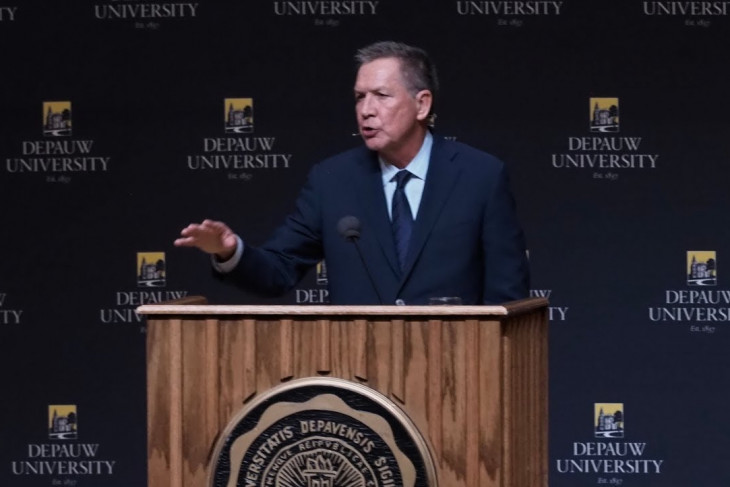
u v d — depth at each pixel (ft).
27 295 68.69
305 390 31.42
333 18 67.67
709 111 66.80
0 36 68.44
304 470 31.45
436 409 31.12
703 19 66.85
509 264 39.93
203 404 32.09
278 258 40.86
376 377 31.40
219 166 68.08
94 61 68.39
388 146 39.96
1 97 68.59
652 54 66.95
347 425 31.24
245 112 68.08
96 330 68.54
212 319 32.01
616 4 67.00
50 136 68.54
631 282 66.90
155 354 32.32
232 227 68.08
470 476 30.91
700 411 66.69
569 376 67.05
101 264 68.54
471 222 39.70
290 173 68.03
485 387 30.96
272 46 67.87
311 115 67.82
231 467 31.65
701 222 66.74
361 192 40.55
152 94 68.23
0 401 68.74
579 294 67.10
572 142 67.15
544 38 67.15
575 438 66.95
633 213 66.95
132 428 68.44
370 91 40.06
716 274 66.69
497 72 67.36
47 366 68.64
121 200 68.44
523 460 33.45
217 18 68.03
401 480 31.01
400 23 67.62
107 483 68.49
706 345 66.74
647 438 66.74
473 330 30.96
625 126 67.00
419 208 39.88
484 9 67.31
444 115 67.51
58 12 68.44
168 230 68.28
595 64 67.10
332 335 31.63
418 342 31.24
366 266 38.37
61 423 68.64
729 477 66.49
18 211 68.80
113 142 68.39
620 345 66.95
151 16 68.08
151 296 68.44
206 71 68.08
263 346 31.89
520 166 67.26
